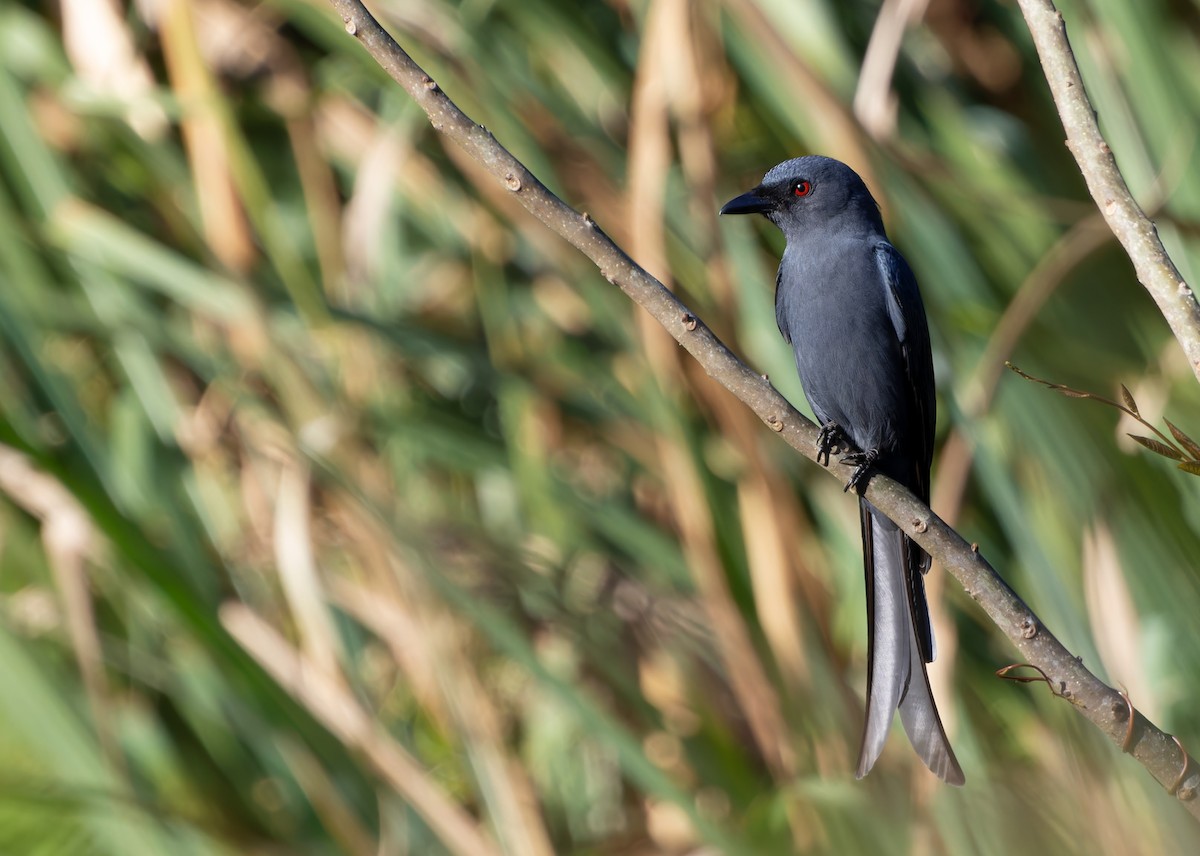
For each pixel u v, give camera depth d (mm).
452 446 12164
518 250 12711
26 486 10969
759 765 11844
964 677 10906
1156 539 9875
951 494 10000
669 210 11688
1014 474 10461
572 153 11719
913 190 10648
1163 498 9859
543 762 12352
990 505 11445
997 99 12695
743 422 10500
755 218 11891
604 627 11992
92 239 11555
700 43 10812
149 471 11625
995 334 9219
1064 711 9789
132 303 11750
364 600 11391
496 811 10734
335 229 12602
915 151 10773
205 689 11289
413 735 12664
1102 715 5586
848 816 9617
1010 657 11031
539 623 12078
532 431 11984
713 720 11688
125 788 10766
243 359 12016
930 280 10641
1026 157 11961
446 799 10594
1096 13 10641
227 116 11328
